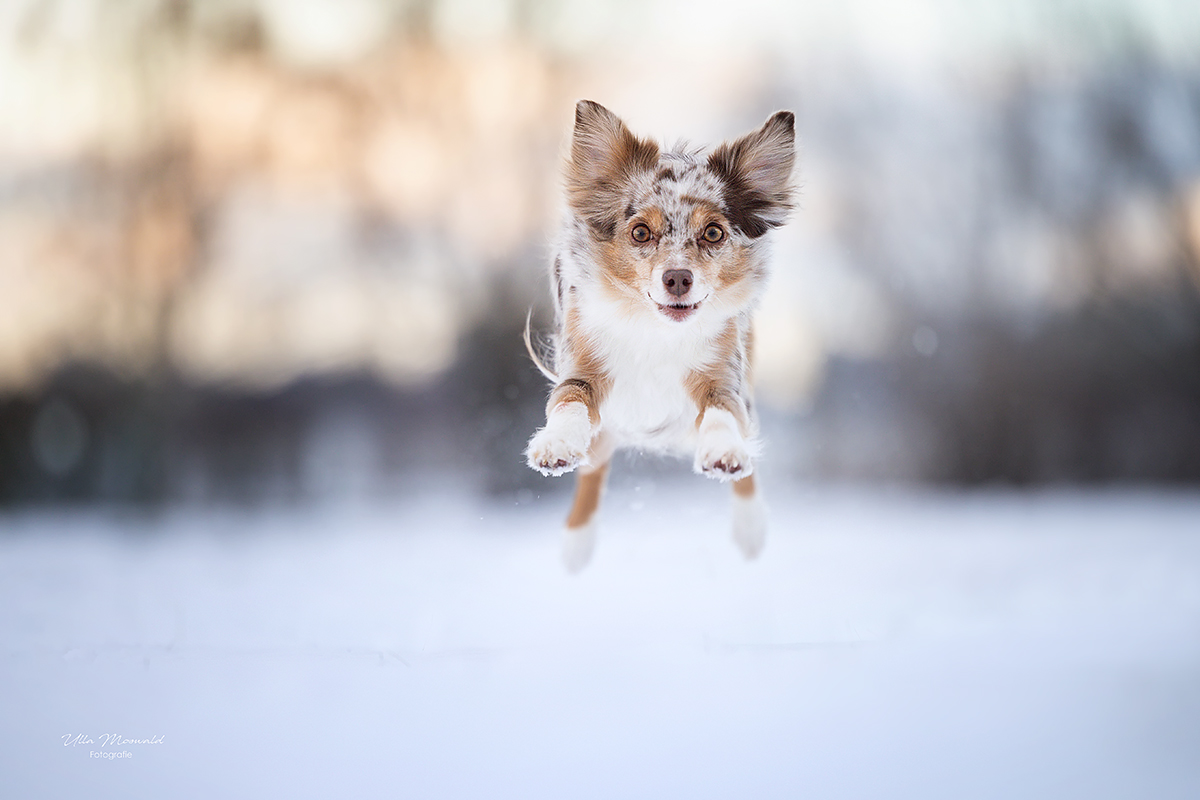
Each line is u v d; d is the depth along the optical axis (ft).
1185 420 43.88
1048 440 43.52
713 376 16.02
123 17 45.42
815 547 26.99
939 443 43.01
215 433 44.29
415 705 11.84
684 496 30.83
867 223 45.73
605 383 16.16
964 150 46.75
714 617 17.08
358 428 44.55
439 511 37.09
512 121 48.03
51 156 44.60
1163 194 45.57
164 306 44.55
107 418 43.39
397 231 46.85
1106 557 24.79
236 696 12.15
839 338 43.62
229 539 32.22
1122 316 44.45
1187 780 9.52
